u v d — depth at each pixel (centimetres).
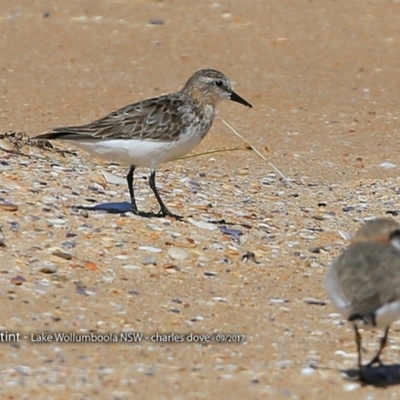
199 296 1226
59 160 1736
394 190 1706
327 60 2581
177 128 1434
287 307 1214
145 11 2862
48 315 1132
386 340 1048
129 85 2386
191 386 992
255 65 2536
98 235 1366
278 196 1691
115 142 1408
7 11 2844
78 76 2439
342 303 949
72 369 1018
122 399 959
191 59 2569
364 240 1026
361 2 2938
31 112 2166
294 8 2889
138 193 1602
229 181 1775
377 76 2497
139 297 1202
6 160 1658
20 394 959
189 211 1534
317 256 1391
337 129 2148
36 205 1446
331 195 1705
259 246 1405
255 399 969
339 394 985
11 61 2523
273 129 2128
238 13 2845
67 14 2833
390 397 980
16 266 1246
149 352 1070
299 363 1054
